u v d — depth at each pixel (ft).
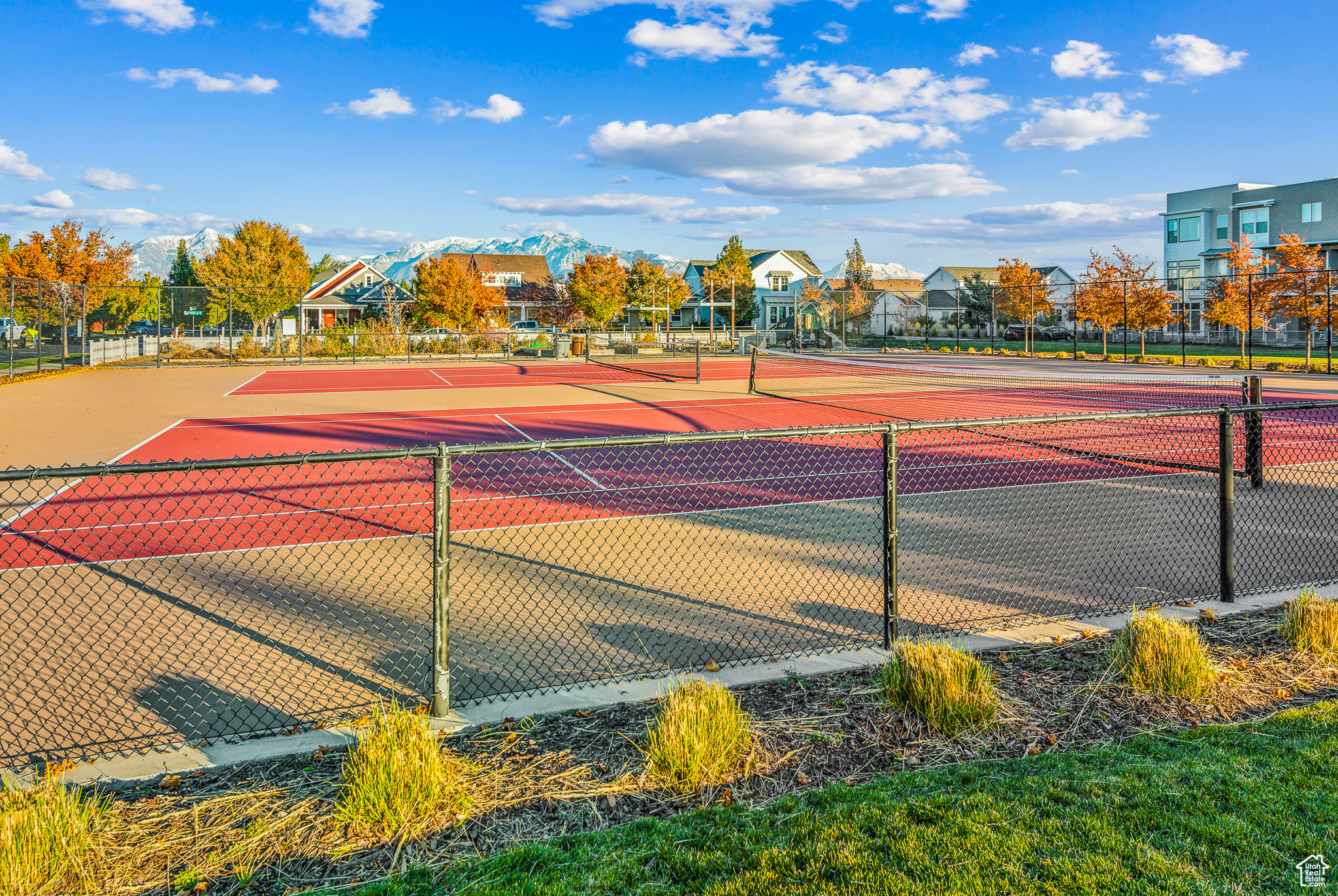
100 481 38.06
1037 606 20.03
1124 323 129.70
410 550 26.05
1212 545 25.39
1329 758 12.09
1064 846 9.98
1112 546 25.45
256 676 16.12
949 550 25.30
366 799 10.91
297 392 86.48
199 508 32.60
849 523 29.17
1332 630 16.34
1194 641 14.98
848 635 18.22
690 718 12.14
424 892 9.52
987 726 13.48
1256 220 183.01
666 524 29.30
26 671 16.31
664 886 9.48
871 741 13.14
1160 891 9.10
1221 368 112.68
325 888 9.68
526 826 10.93
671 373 116.98
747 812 11.05
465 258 259.60
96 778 12.18
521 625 18.99
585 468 42.09
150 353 145.59
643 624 19.08
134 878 9.90
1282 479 35.88
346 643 17.85
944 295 271.69
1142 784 11.43
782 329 215.72
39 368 104.99
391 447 48.85
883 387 88.99
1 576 22.99
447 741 13.25
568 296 211.00
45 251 155.84
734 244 256.73
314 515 31.32
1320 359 120.16
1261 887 9.14
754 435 16.55
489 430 56.34
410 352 153.28
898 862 9.73
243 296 164.66
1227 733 13.09
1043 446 46.47
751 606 20.35
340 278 224.12
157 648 17.57
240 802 11.51
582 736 13.37
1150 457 41.93
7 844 9.61
